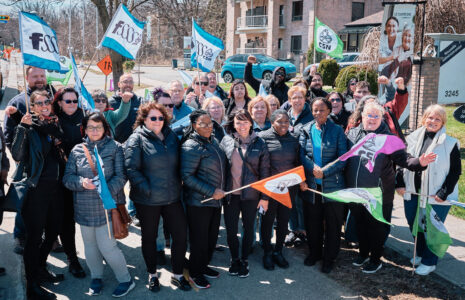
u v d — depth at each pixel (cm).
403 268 491
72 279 459
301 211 552
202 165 434
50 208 430
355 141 478
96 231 421
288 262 512
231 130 482
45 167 416
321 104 470
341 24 3959
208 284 451
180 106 595
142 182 416
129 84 602
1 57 5262
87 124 415
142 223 430
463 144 1020
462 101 1080
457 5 1515
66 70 883
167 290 444
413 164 438
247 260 496
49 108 419
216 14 4788
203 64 668
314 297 434
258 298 431
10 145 445
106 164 417
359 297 434
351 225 528
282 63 2673
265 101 523
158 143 423
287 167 480
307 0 3938
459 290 443
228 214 471
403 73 947
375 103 471
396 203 704
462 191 720
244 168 461
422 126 479
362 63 1375
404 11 915
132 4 1956
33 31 428
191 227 449
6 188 688
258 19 4362
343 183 475
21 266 471
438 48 1034
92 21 5019
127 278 438
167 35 5775
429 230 461
